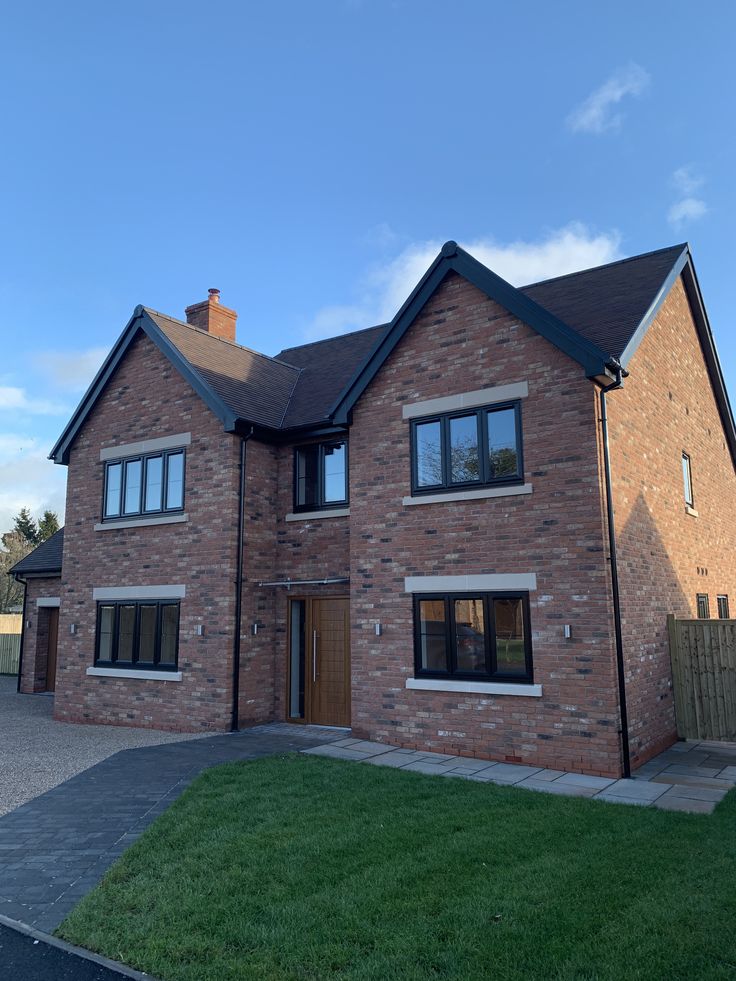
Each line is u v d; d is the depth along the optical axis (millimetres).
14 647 26484
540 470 10805
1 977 4754
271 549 14734
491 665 10930
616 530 10625
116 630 15414
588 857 6434
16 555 48281
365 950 4883
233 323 19516
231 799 8422
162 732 13906
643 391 12430
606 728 9812
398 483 12258
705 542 15117
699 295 15148
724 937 4945
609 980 4461
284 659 14367
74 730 14383
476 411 11570
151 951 4934
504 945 4871
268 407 15539
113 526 15695
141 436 15656
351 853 6590
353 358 17500
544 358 10977
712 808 8164
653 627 11570
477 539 11266
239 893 5797
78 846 7133
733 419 17734
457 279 12047
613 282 13492
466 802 8234
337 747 11617
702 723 11758
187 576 14367
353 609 12516
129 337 16062
